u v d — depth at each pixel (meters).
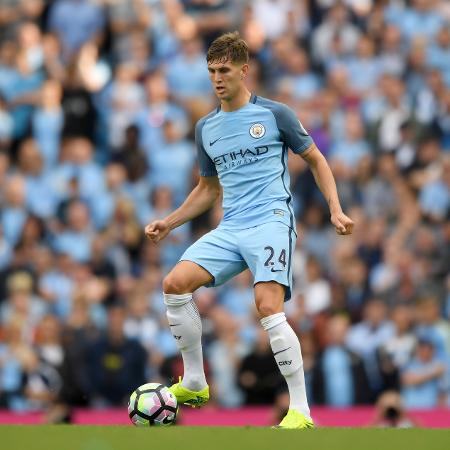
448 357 44.31
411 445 18.98
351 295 47.22
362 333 44.56
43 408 43.47
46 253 51.59
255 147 24.19
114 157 56.66
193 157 55.66
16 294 49.09
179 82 59.19
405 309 44.72
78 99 58.53
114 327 43.66
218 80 24.05
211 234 24.56
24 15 64.75
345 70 58.78
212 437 19.66
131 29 63.34
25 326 47.28
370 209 51.97
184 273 24.08
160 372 43.47
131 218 52.75
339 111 56.62
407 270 48.22
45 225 53.16
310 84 58.66
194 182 54.59
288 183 24.56
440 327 44.69
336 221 23.67
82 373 43.34
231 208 24.44
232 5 63.28
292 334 23.47
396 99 56.47
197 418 40.16
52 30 63.97
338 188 52.28
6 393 44.12
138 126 57.25
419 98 57.03
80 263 50.22
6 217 54.25
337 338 42.59
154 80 58.94
